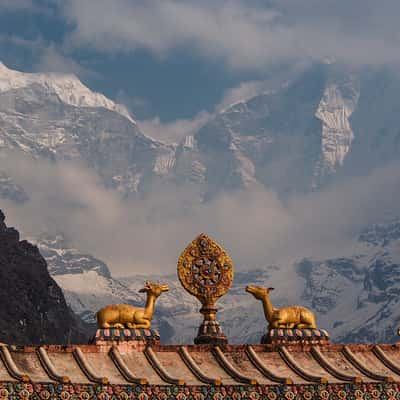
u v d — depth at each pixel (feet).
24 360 110.11
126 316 118.01
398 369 119.14
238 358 117.60
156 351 116.67
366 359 120.88
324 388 113.19
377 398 114.32
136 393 108.88
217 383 110.83
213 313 124.47
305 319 122.42
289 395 111.96
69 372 110.42
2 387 104.78
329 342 122.01
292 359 117.70
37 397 105.81
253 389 111.45
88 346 114.83
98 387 107.86
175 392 109.81
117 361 113.70
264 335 123.65
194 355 117.19
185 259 124.88
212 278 124.77
